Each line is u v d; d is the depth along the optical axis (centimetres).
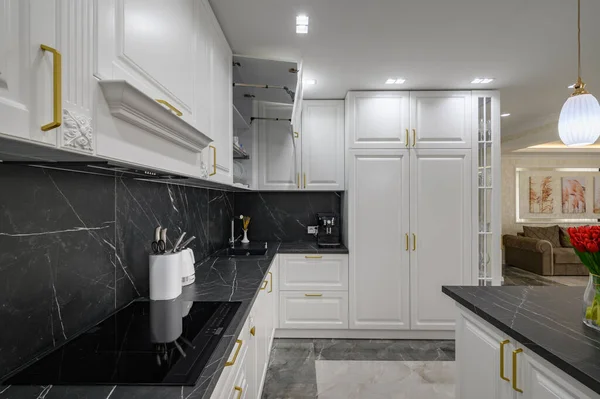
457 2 157
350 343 279
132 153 74
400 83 265
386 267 281
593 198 637
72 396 71
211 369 82
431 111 280
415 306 280
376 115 281
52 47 51
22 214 85
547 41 196
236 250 267
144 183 153
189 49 119
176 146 103
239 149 222
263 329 198
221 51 169
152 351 92
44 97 49
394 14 167
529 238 580
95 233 116
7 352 80
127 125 72
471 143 279
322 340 285
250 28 178
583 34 186
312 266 285
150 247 157
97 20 63
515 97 300
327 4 158
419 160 280
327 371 234
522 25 177
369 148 281
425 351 264
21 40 46
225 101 177
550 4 158
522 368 107
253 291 154
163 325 112
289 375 228
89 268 113
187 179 145
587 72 243
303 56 215
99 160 73
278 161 303
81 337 103
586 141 164
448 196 279
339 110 304
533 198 638
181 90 110
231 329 108
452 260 279
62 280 100
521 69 238
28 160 75
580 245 107
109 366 84
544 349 94
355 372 232
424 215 280
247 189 260
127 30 75
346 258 283
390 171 280
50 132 51
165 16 97
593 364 85
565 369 86
